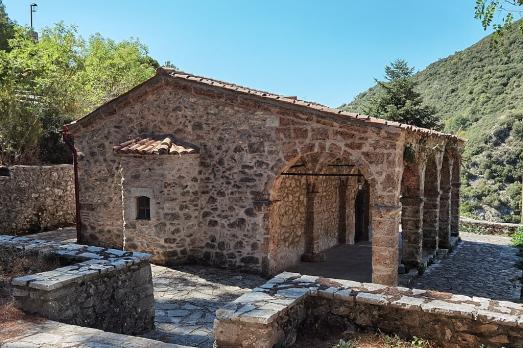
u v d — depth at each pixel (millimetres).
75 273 5922
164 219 10445
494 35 7449
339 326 5305
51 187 15211
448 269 12484
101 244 12258
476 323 4691
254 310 4664
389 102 26484
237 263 10414
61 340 4789
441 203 15031
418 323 4957
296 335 5180
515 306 4914
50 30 26797
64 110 19125
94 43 30047
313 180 13094
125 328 6523
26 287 5590
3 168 13828
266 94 10406
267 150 10039
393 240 8867
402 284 10383
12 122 15414
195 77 10797
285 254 11992
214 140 10594
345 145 9219
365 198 17016
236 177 10398
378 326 5141
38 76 19938
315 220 13234
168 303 8172
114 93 26031
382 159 8883
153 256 10570
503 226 19328
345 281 5805
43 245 7656
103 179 12109
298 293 5254
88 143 12227
